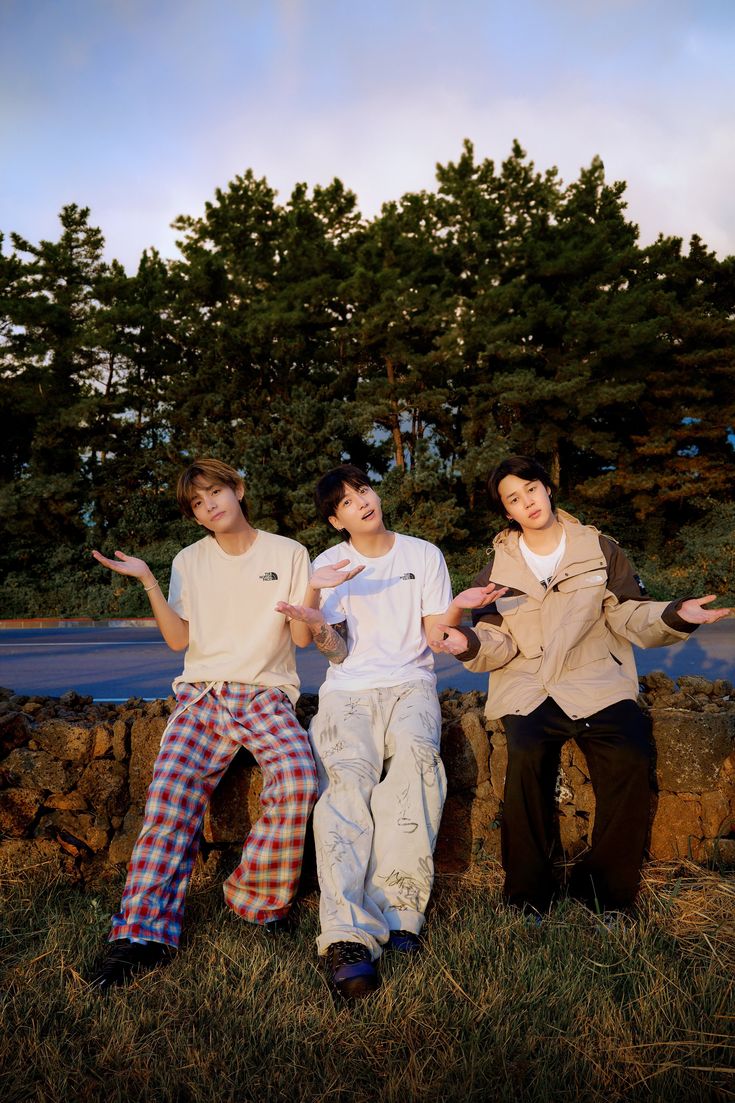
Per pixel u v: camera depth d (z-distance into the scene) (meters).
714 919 2.56
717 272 22.86
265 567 3.02
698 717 2.99
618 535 21.92
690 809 2.99
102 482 23.17
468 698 3.52
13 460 24.67
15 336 22.69
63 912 2.77
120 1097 1.84
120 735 3.06
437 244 22.62
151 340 24.17
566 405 21.98
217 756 2.86
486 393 22.28
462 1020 2.07
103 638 12.70
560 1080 1.86
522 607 3.02
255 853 2.63
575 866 2.94
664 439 21.78
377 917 2.46
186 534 21.64
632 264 23.20
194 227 24.23
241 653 2.94
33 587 19.16
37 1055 1.97
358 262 21.50
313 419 19.97
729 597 16.11
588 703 2.77
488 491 3.06
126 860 3.03
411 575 3.12
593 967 2.32
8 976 2.35
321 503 3.11
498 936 2.51
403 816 2.59
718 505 20.09
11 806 3.03
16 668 9.16
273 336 21.23
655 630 2.79
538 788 2.71
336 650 2.93
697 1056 1.91
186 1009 2.17
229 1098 1.82
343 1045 2.02
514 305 21.55
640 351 21.42
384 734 2.88
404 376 21.11
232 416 22.64
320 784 2.78
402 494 19.55
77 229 23.89
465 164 22.25
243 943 2.54
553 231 22.09
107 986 2.31
